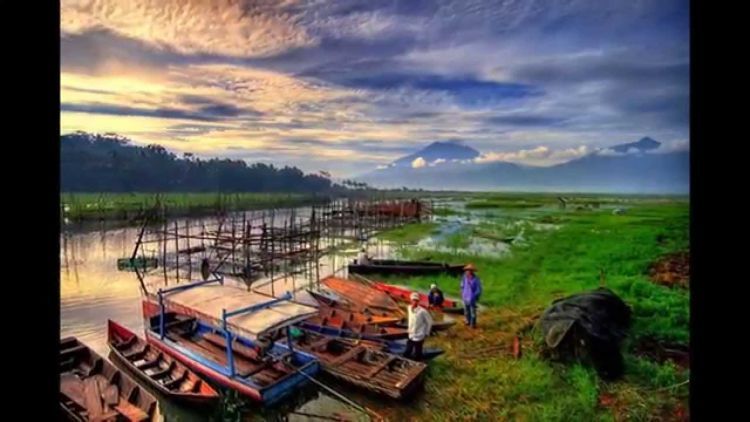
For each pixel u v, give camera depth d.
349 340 11.38
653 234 15.60
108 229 34.31
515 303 13.31
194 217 36.62
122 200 37.47
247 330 8.99
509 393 9.02
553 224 20.17
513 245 18.83
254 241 24.97
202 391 9.05
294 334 11.50
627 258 14.29
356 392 9.35
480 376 9.41
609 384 8.93
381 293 15.78
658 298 11.65
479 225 23.73
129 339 11.52
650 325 10.46
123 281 20.97
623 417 8.09
